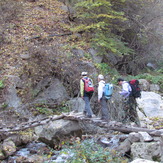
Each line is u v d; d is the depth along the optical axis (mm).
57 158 6133
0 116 8305
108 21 13570
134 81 7688
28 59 10203
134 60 14352
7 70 9789
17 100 9023
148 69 14750
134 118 7727
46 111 9070
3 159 6465
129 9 14305
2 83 9094
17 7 14047
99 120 7242
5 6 13445
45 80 9828
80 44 12391
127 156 6227
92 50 12344
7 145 6914
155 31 15000
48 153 6684
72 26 13906
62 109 9398
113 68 12602
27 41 11734
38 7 15391
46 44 11727
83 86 7504
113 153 5887
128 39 15086
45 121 7426
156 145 5742
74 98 9805
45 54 10062
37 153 6789
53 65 10000
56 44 11703
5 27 12406
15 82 9336
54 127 7160
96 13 13320
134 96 7664
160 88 13031
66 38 12773
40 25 13367
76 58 11109
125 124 7566
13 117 8477
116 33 14695
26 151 7000
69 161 5562
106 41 12805
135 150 5914
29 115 8750
